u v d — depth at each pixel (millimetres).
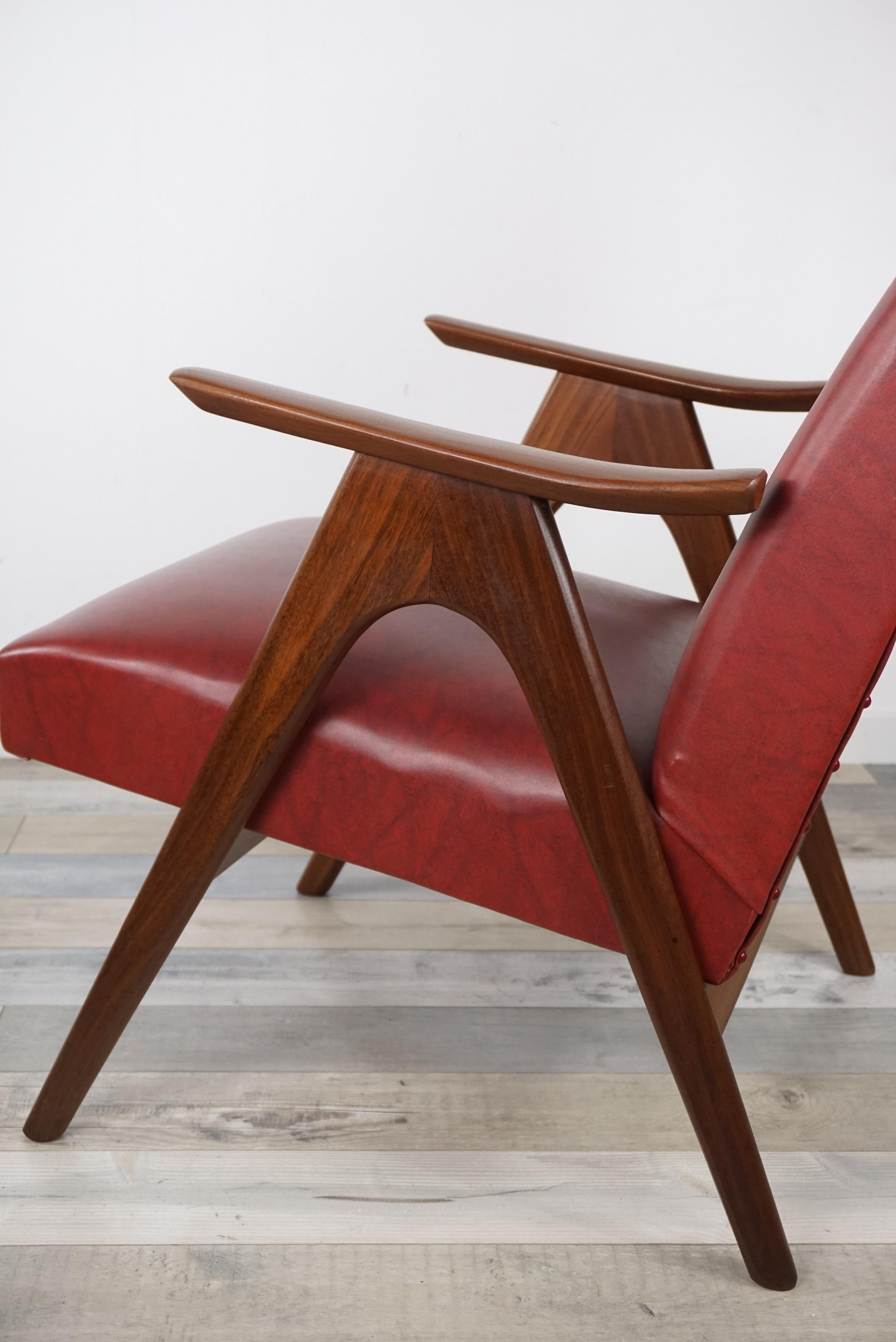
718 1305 946
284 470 1866
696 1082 907
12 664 984
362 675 961
